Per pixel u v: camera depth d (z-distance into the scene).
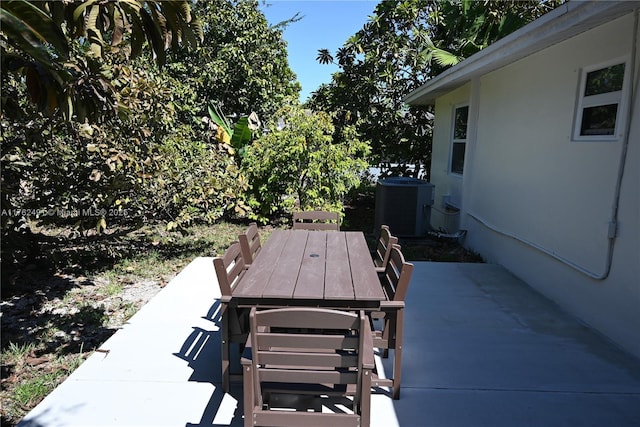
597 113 3.68
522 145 5.00
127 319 3.88
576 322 3.78
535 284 4.66
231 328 2.64
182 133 6.10
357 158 8.99
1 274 4.52
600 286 3.55
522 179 4.98
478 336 3.48
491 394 2.68
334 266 2.86
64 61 2.99
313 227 4.46
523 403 2.58
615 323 3.37
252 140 9.24
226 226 8.03
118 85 4.46
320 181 7.60
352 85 10.70
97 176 4.64
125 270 5.27
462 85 7.29
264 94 10.55
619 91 3.38
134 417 2.42
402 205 7.34
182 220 5.59
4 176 4.42
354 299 2.29
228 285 2.58
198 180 5.60
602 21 3.50
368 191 12.38
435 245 6.98
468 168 6.74
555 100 4.27
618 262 3.34
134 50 2.66
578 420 2.43
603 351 3.24
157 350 3.18
